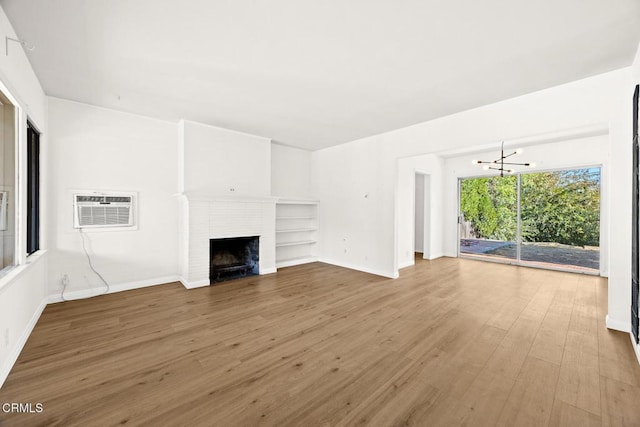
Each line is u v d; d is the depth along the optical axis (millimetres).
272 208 5219
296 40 2270
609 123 2742
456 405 1707
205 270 4336
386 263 5020
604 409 1666
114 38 2244
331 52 2443
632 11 1887
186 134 4289
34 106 2824
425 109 3771
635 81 2473
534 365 2146
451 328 2828
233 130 4793
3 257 2344
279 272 5270
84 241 3680
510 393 1817
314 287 4293
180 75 2865
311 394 1805
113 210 3887
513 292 4082
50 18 1987
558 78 2879
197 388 1856
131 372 2029
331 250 6105
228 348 2396
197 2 1833
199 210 4270
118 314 3135
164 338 2568
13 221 2381
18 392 1794
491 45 2318
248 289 4160
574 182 5578
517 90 3174
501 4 1840
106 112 3812
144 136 4141
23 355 2244
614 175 2729
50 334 2619
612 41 2248
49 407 1658
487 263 6367
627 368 2096
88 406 1670
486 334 2688
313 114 3986
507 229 6438
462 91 3197
